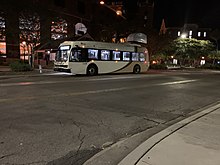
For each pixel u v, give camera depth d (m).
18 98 9.12
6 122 5.96
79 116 6.83
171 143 4.59
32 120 6.22
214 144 4.56
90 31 49.09
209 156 3.97
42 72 23.23
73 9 44.50
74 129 5.64
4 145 4.51
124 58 23.75
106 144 4.82
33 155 4.12
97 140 5.02
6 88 11.70
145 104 9.04
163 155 4.00
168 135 5.10
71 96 9.98
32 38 26.38
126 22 39.97
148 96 10.88
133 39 33.72
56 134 5.24
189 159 3.84
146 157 3.91
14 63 24.06
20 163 3.79
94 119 6.60
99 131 5.61
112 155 4.28
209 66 49.41
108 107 8.20
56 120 6.31
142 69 26.06
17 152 4.21
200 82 18.56
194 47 47.84
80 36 33.00
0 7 23.97
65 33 35.06
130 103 9.09
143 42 34.66
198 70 41.47
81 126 5.91
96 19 51.22
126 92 11.73
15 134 5.13
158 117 7.21
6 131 5.30
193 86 15.61
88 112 7.35
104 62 21.78
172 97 10.92
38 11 26.06
